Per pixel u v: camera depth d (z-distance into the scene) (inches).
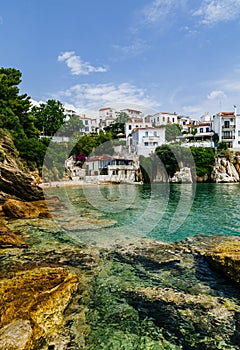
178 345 152.6
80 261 275.9
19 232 392.5
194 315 179.9
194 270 256.5
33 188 681.0
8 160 997.8
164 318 177.2
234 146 2364.7
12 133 1354.6
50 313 169.9
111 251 309.1
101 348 148.5
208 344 153.0
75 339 153.9
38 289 192.9
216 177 1851.6
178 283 229.3
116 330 164.7
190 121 3051.2
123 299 201.6
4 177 640.4
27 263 263.6
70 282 211.9
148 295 207.0
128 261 278.2
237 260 230.5
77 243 341.1
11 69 1720.0
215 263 252.2
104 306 191.3
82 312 182.7
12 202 529.0
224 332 162.7
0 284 194.4
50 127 2028.8
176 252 305.6
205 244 336.8
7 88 1541.6
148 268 261.1
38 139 1567.4
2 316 155.6
